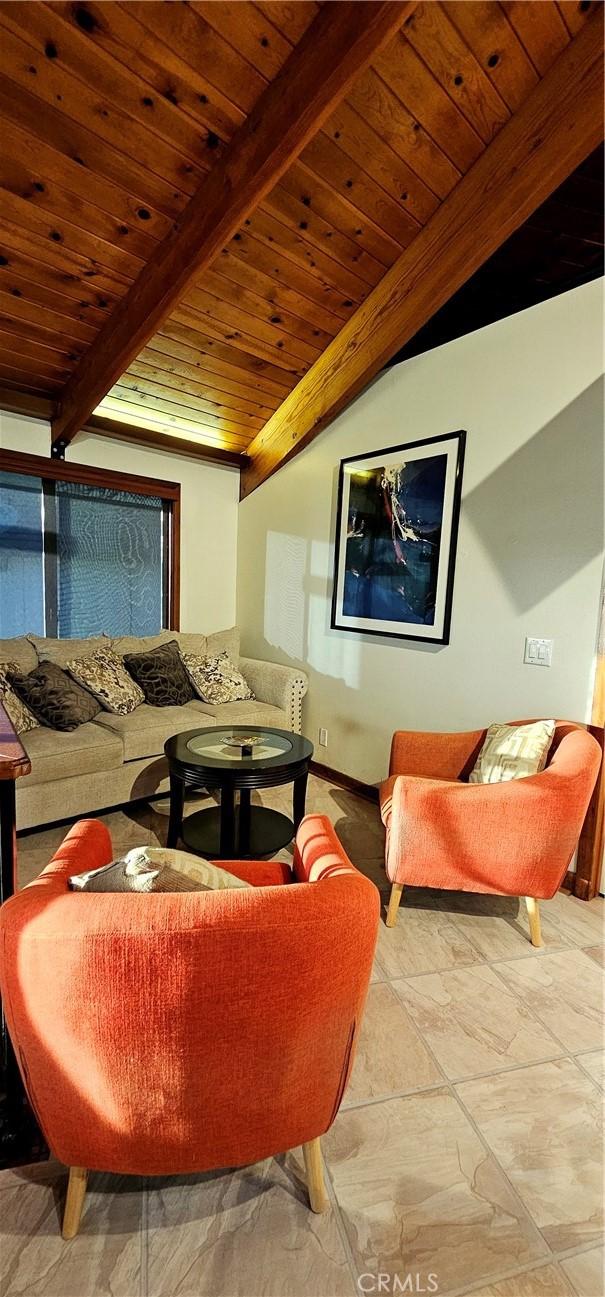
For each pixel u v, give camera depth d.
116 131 2.06
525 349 2.52
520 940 2.07
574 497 2.36
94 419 3.52
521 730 2.29
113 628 4.05
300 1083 0.96
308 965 0.87
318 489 3.82
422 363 3.03
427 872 2.04
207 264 2.41
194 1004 0.83
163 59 1.86
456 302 2.91
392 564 3.23
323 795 3.50
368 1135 1.29
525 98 2.15
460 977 1.85
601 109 1.96
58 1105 0.93
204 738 2.75
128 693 3.40
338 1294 1.00
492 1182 1.20
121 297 2.77
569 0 1.84
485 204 2.38
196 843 2.45
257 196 2.15
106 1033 0.84
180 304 2.89
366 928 0.94
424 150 2.30
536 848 1.93
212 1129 0.94
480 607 2.75
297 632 4.05
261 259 2.71
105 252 2.53
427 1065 1.49
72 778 2.78
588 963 1.94
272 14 1.77
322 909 0.88
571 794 1.91
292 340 3.28
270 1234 1.08
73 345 3.02
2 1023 1.23
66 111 1.98
